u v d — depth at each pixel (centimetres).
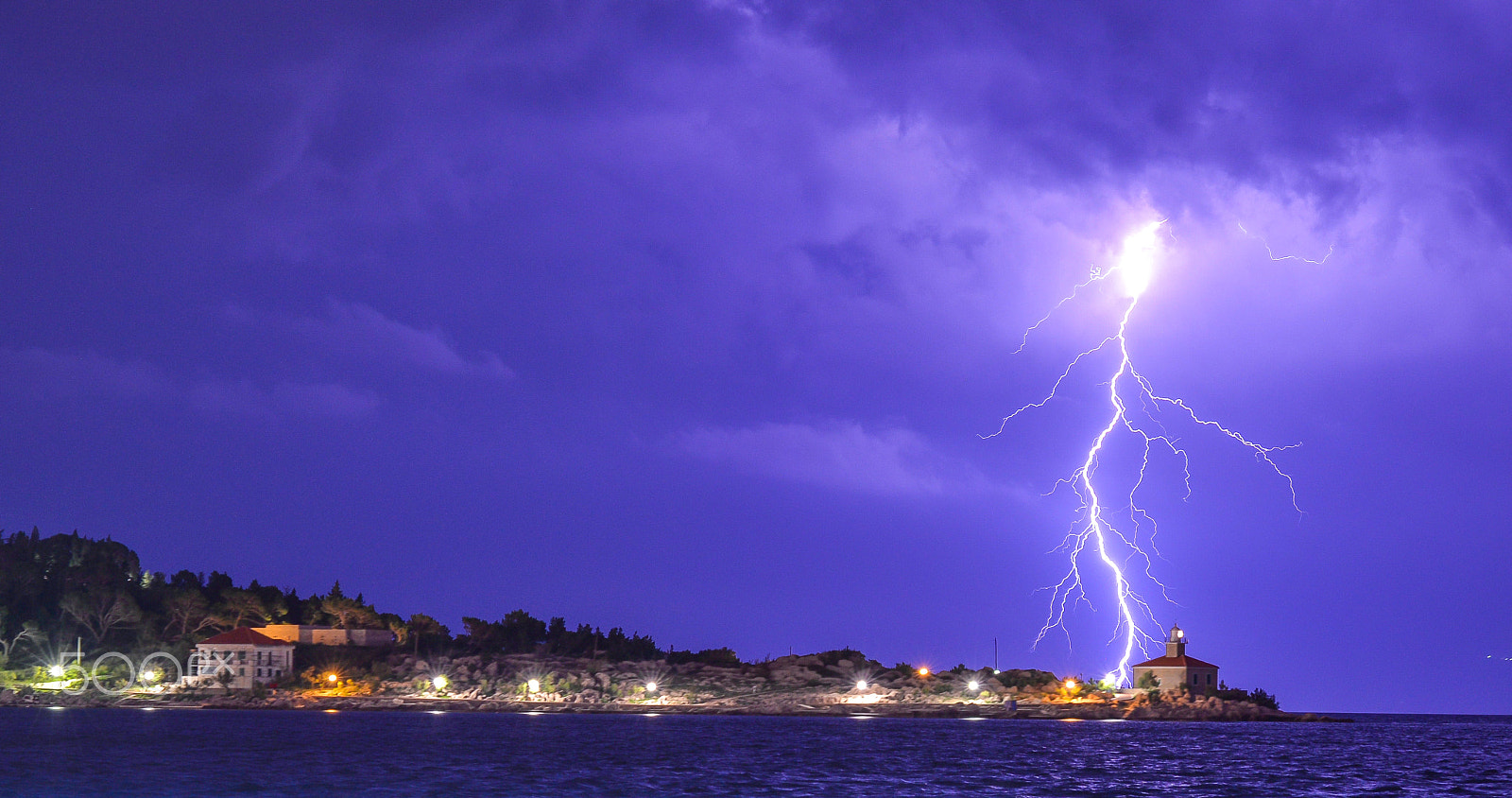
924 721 14012
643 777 7506
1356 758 9656
